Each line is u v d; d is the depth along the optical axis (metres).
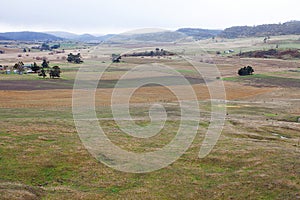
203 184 21.78
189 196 20.05
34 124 35.59
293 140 34.88
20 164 23.77
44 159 24.72
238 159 25.75
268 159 25.41
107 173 23.30
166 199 19.72
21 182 21.39
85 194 19.94
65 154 25.81
